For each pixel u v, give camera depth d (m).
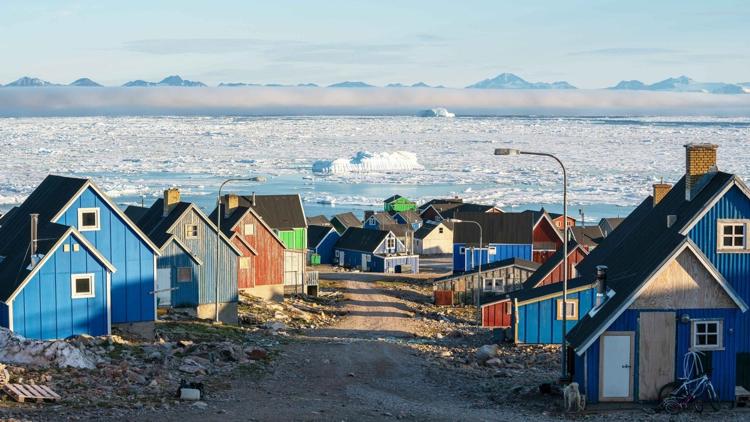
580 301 54.06
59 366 37.12
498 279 83.19
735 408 34.09
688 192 38.56
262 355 44.47
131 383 35.59
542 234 106.25
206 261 62.06
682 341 34.41
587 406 34.22
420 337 60.88
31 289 43.97
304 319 67.38
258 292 76.38
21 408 29.92
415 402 35.81
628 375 34.44
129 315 48.94
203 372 39.28
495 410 34.16
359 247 116.06
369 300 82.50
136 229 49.03
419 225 142.88
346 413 32.31
